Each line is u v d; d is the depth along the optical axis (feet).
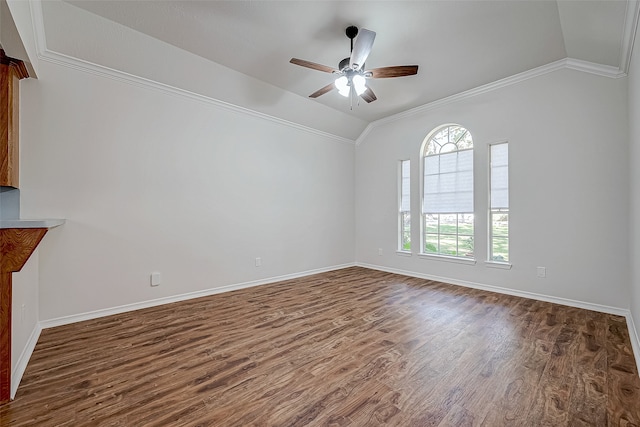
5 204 8.03
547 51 10.21
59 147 9.12
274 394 5.57
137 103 10.68
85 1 7.97
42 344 7.68
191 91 11.88
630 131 8.93
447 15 8.43
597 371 6.30
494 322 9.20
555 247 11.10
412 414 5.00
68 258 9.24
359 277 15.87
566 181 10.84
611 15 7.59
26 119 8.55
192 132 12.09
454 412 5.06
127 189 10.44
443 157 14.88
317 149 17.16
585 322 9.11
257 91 13.07
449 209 14.62
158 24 8.96
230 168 13.29
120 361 6.80
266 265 14.62
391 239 17.19
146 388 5.75
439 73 11.91
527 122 11.79
